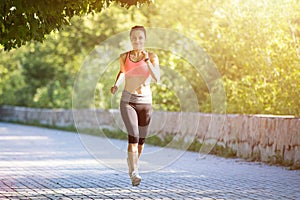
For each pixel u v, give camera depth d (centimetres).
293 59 1872
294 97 1827
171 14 2919
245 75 2203
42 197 1067
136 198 1049
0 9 1101
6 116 4975
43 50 4038
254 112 2022
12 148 2223
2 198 1057
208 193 1104
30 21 1159
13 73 4725
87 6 1182
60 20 1197
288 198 1034
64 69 4156
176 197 1058
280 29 1948
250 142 1766
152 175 1400
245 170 1494
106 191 1137
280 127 1603
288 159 1567
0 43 1195
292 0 1927
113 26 3391
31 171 1493
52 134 3127
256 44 2012
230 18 2114
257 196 1062
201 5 2592
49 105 4391
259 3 1994
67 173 1448
